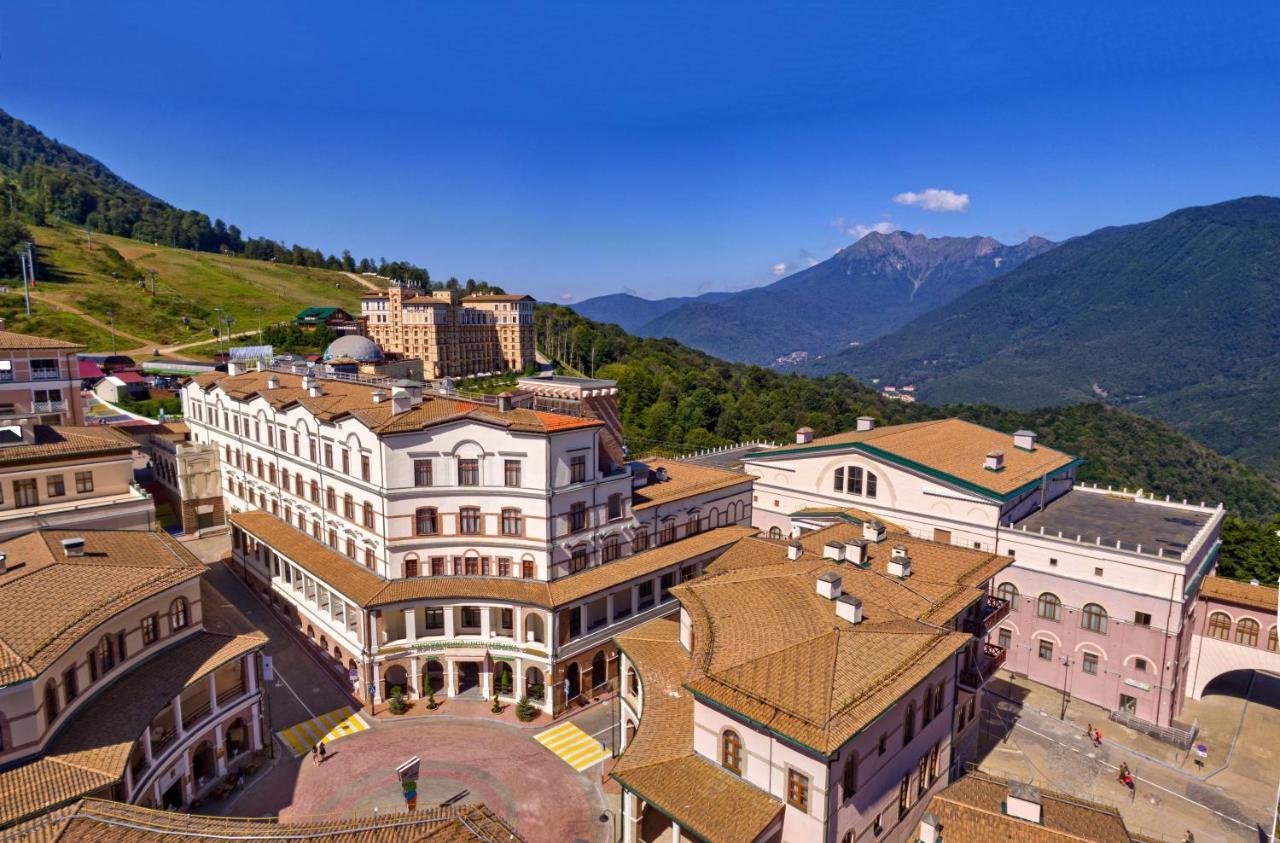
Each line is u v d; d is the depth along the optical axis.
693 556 65.00
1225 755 54.44
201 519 88.31
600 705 57.34
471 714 55.22
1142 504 76.12
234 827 29.84
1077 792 49.16
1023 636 64.44
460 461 56.06
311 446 63.78
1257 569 81.88
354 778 47.22
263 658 50.06
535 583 56.25
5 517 53.97
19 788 32.38
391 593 54.66
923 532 69.44
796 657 35.47
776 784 32.69
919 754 38.84
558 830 42.88
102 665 40.41
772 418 183.38
